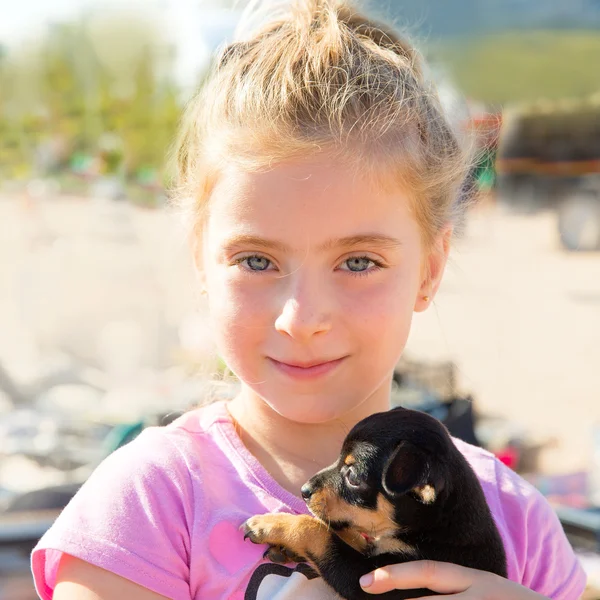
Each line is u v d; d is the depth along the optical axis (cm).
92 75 658
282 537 81
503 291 493
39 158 789
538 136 596
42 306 383
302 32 88
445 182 89
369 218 81
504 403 303
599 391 321
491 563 84
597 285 509
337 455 86
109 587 78
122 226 602
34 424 214
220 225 83
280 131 81
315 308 80
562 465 225
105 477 83
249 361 83
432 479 81
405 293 84
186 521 81
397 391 196
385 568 80
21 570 133
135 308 364
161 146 625
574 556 92
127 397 241
